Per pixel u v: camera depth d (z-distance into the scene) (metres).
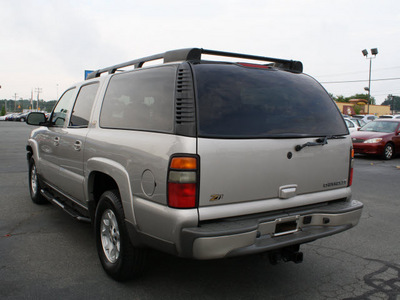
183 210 2.66
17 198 6.61
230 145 2.79
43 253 4.11
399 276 3.69
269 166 2.98
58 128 4.86
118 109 3.62
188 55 3.08
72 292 3.24
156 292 3.28
